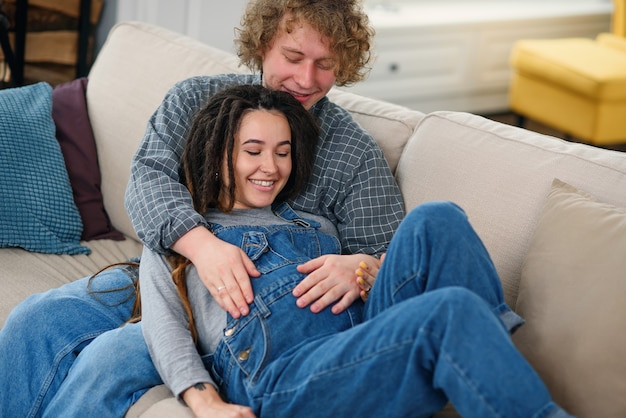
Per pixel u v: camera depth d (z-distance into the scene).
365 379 1.27
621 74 3.81
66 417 1.48
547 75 4.00
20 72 3.09
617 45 4.22
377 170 1.75
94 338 1.61
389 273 1.38
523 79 4.18
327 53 1.68
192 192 1.67
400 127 1.88
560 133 4.53
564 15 4.65
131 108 2.12
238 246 1.58
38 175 2.01
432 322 1.22
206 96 1.83
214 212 1.68
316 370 1.31
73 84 2.25
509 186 1.65
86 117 2.17
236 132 1.61
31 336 1.60
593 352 1.35
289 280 1.51
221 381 1.47
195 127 1.67
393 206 1.75
